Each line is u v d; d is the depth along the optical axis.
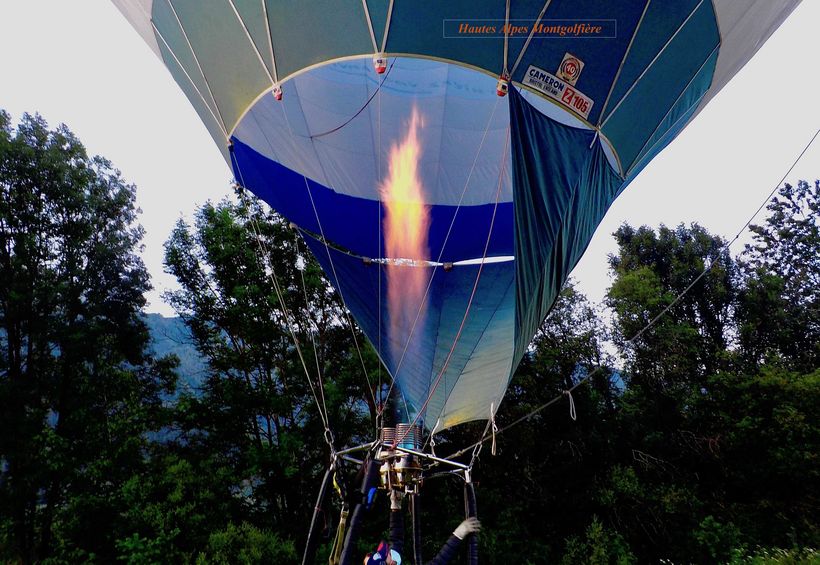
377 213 8.20
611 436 23.16
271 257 22.17
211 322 22.98
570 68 5.17
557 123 5.30
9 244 21.88
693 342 26.48
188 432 21.94
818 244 29.97
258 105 7.05
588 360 24.72
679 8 5.17
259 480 20.98
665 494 21.28
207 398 21.44
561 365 24.11
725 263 29.95
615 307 25.98
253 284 21.25
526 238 5.22
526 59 5.10
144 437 21.30
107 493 19.20
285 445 19.23
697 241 30.84
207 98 6.44
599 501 20.78
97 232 23.95
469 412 6.36
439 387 6.41
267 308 21.47
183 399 20.86
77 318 23.19
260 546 16.48
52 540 20.45
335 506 17.72
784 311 28.64
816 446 21.31
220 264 22.39
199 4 5.64
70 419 20.30
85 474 19.05
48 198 22.73
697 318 29.64
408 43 5.06
